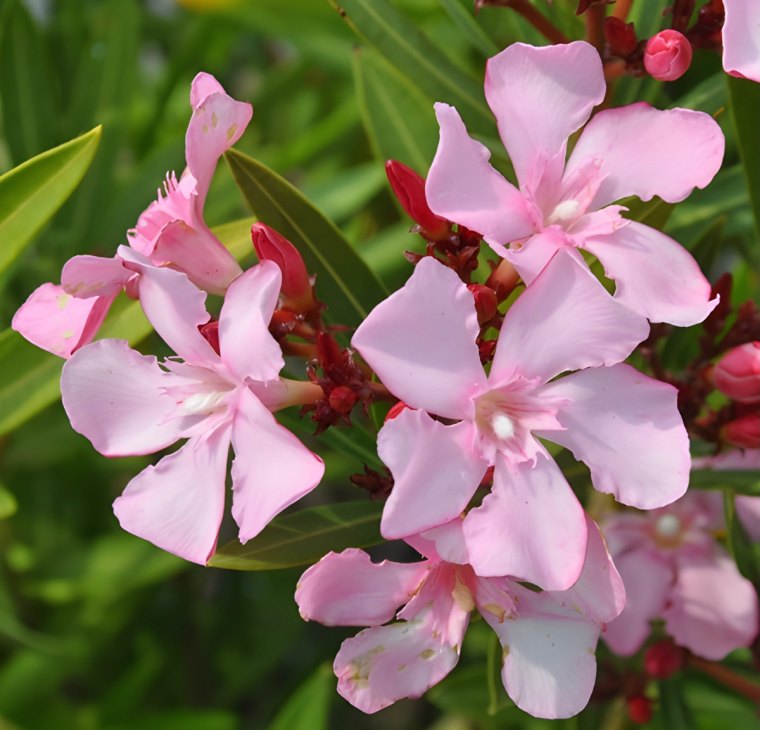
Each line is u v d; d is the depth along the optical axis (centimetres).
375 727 54
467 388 31
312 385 33
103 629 46
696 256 38
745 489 36
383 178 45
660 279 33
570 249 32
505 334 32
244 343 32
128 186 43
